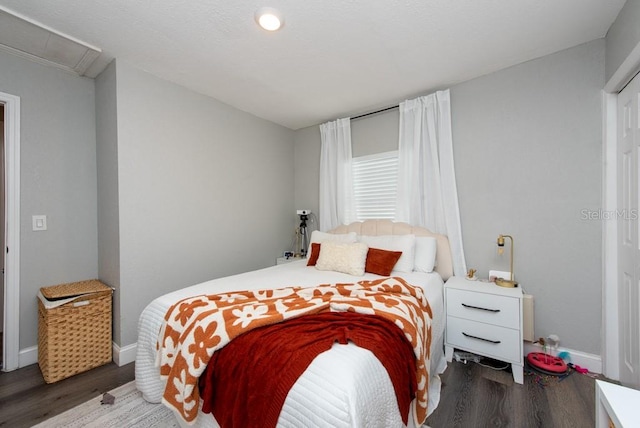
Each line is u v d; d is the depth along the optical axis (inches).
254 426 41.0
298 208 156.6
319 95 112.0
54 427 60.4
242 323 50.9
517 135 91.1
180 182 102.8
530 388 72.6
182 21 69.3
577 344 82.3
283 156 150.2
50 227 89.0
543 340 85.8
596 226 79.4
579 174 81.7
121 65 86.6
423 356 54.9
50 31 71.7
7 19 66.8
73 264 93.6
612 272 76.5
